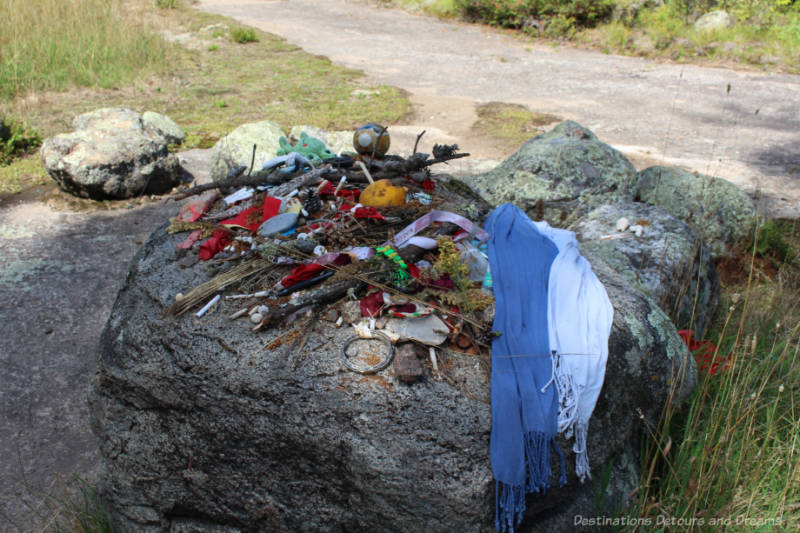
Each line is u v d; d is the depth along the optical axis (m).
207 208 4.18
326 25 18.02
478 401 2.79
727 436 3.43
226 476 2.98
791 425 3.68
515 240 3.57
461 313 3.14
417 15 19.75
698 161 8.77
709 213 5.45
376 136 4.30
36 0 13.91
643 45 15.49
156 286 3.41
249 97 11.32
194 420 2.98
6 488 3.62
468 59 14.66
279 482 2.88
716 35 15.34
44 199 7.29
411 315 3.05
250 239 3.69
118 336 3.28
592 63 14.43
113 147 7.20
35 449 3.90
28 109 10.13
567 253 3.50
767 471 3.36
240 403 2.87
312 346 2.96
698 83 12.85
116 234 6.55
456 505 2.60
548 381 2.87
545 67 14.05
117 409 3.19
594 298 3.27
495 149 9.07
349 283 3.20
